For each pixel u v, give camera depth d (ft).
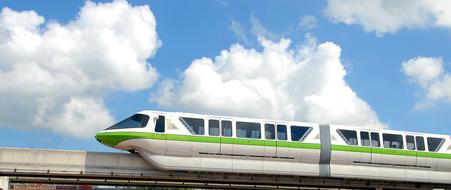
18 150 101.19
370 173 120.26
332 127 118.32
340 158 117.19
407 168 124.57
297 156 113.50
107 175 106.32
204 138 106.11
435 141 128.16
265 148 110.42
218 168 107.14
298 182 120.67
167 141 103.91
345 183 125.29
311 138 115.14
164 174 109.60
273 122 113.29
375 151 120.37
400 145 123.75
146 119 104.42
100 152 106.83
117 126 104.63
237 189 138.31
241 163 109.19
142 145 103.91
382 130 123.34
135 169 108.37
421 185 131.75
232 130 108.99
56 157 103.60
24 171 100.68
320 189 138.92
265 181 118.32
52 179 112.88
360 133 120.57
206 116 108.27
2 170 99.40
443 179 127.75
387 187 129.08
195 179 112.68
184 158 105.91
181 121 105.91
